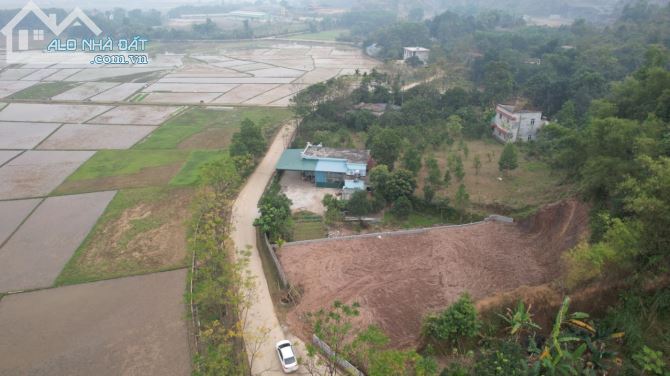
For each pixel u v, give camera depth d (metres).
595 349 34.94
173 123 109.00
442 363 36.66
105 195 71.00
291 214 63.84
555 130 71.88
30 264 53.34
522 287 42.09
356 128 101.50
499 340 37.78
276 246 55.12
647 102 63.97
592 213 50.50
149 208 66.56
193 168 81.00
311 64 188.25
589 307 39.47
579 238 49.16
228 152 88.25
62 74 170.38
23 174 79.25
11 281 50.19
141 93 140.62
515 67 136.38
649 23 151.12
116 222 62.78
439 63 143.88
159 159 85.62
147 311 45.12
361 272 50.34
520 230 57.22
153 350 40.19
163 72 174.38
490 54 141.75
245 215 64.25
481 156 82.06
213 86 149.88
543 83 109.88
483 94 113.81
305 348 39.56
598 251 37.97
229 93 139.75
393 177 65.44
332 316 36.12
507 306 40.34
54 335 42.12
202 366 35.22
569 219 53.03
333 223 61.75
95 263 53.44
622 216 44.97
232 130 102.56
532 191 65.38
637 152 48.47
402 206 62.81
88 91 143.50
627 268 39.19
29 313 45.06
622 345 36.03
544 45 154.12
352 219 62.47
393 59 168.25
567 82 104.38
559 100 104.06
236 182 66.62
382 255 53.44
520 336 38.16
